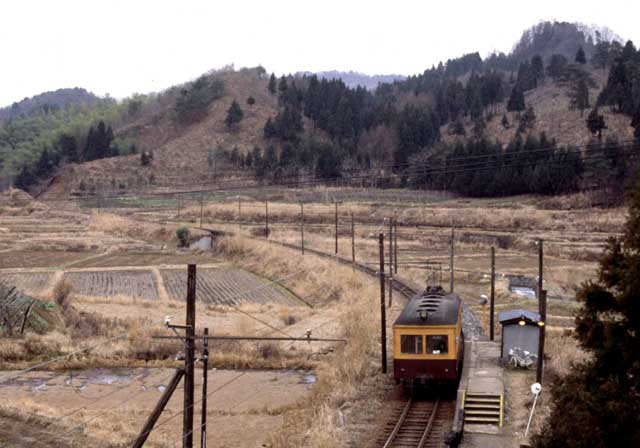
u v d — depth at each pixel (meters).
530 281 64.12
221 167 182.88
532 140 134.38
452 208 113.69
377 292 51.84
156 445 23.62
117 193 157.00
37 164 190.00
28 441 23.44
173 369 37.53
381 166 170.25
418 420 24.33
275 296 61.56
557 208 107.69
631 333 15.36
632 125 144.62
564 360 29.02
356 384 29.41
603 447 14.08
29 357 38.50
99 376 36.00
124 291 62.88
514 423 23.31
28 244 95.12
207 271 77.19
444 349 26.52
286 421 26.20
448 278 65.94
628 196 15.86
